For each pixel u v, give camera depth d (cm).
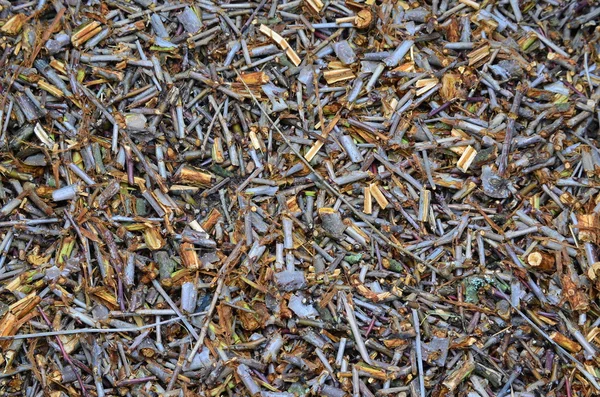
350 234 121
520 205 123
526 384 119
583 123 126
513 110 125
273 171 122
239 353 117
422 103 125
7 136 120
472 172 123
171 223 118
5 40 121
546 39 129
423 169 123
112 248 118
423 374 117
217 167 122
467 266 120
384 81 125
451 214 122
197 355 116
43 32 122
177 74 124
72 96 121
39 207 119
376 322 119
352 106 123
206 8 126
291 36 126
